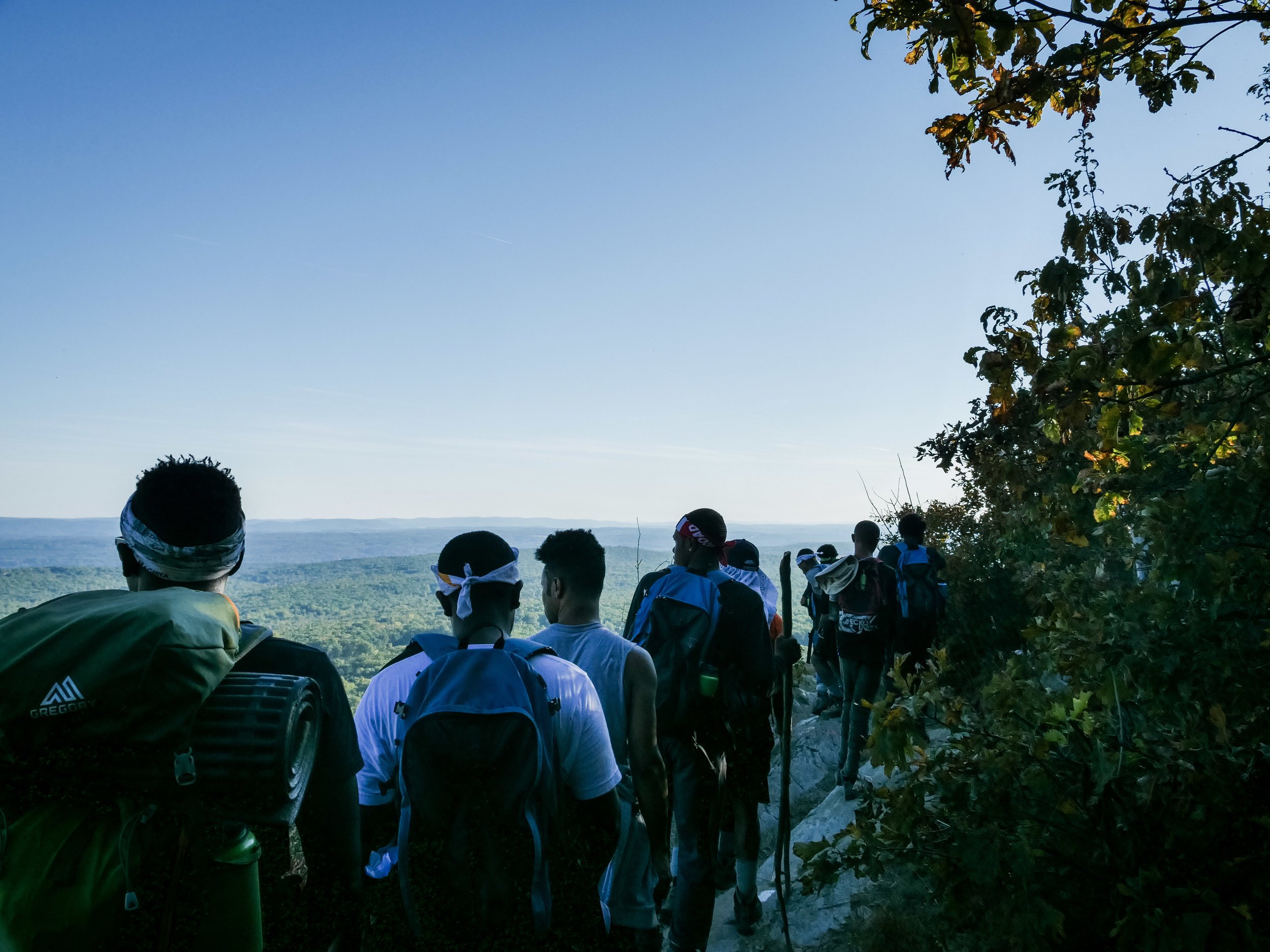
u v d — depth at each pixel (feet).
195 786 4.25
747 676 10.96
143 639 4.18
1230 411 8.37
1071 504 9.00
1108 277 7.88
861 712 16.60
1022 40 7.42
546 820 5.80
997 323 8.21
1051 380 7.48
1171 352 6.89
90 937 4.09
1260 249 6.88
